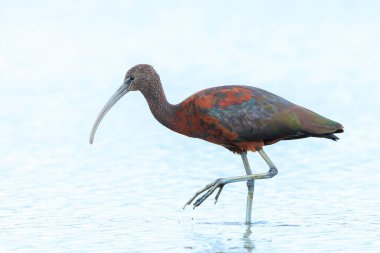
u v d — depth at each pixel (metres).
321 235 12.40
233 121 13.54
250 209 13.43
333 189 15.64
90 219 13.56
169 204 14.69
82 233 12.64
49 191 15.69
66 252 11.57
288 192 15.52
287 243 11.98
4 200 14.94
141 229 12.89
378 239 12.08
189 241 12.16
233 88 13.82
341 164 17.95
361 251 11.44
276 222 13.33
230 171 17.53
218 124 13.59
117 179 16.78
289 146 19.92
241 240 12.21
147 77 14.25
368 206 14.25
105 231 12.77
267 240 12.18
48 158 19.00
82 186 16.16
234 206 14.56
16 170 17.69
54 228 12.95
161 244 11.99
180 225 13.16
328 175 16.91
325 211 13.98
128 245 11.93
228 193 15.59
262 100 13.62
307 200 14.84
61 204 14.63
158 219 13.60
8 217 13.69
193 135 14.11
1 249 11.76
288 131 13.47
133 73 14.33
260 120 13.47
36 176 17.06
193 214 13.94
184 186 16.19
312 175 16.94
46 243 12.06
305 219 13.48
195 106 13.76
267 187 15.99
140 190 15.80
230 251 11.59
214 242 12.10
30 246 11.91
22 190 15.78
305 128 13.41
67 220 13.48
